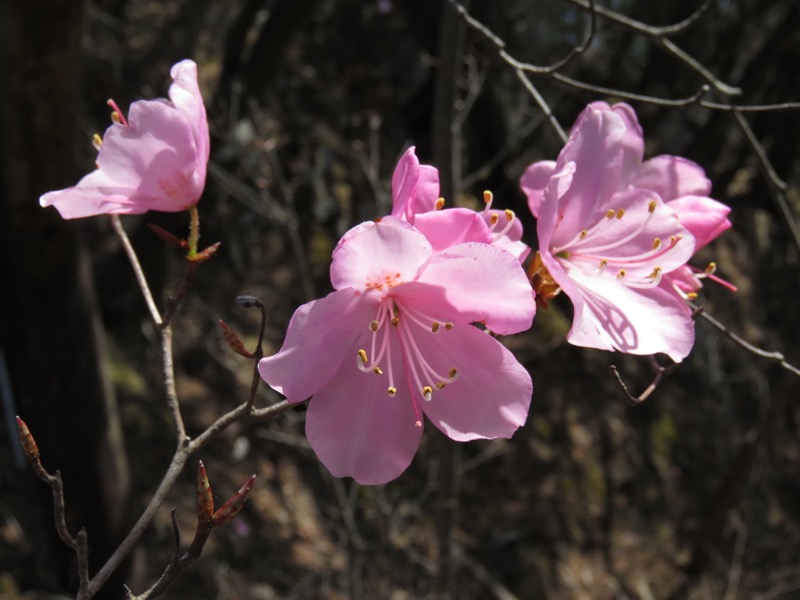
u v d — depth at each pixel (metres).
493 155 7.95
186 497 5.59
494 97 7.60
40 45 3.06
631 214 1.40
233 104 5.42
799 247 2.33
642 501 7.66
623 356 8.27
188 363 6.18
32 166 3.37
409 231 1.14
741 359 9.46
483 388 1.20
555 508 7.16
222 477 5.81
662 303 1.34
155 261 5.75
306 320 1.16
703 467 8.28
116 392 5.59
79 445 4.03
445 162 3.91
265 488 5.96
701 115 10.33
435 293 1.18
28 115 3.22
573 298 1.22
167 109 1.25
